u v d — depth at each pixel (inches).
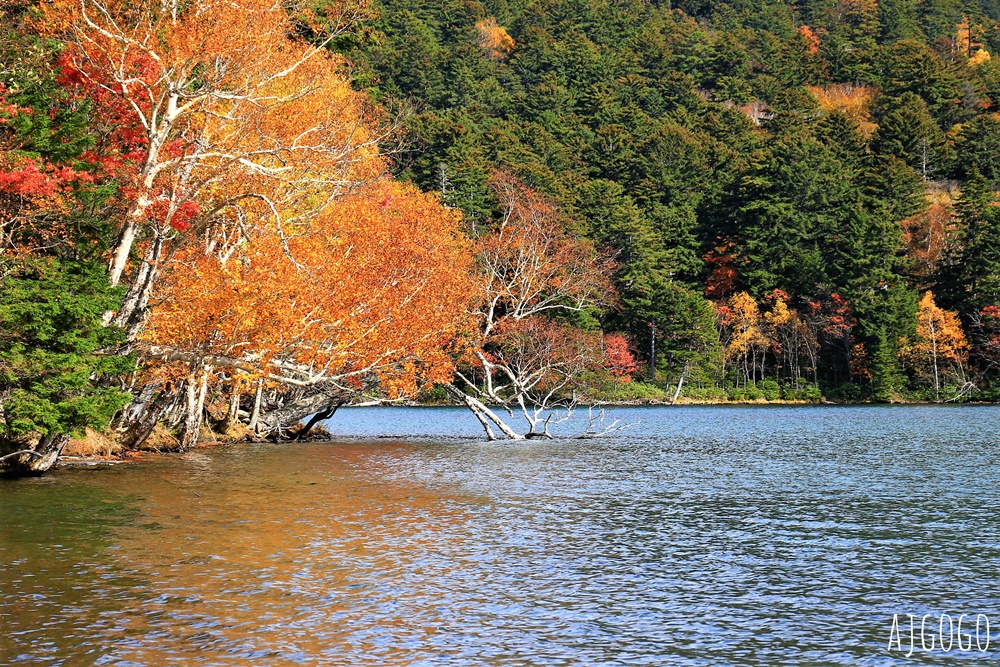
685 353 4047.7
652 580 648.4
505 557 713.6
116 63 1131.3
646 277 3988.7
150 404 1582.2
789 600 598.9
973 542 784.3
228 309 1241.4
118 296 1128.8
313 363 1396.4
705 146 5629.9
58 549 717.9
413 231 1718.8
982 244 4097.0
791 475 1270.9
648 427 2442.2
